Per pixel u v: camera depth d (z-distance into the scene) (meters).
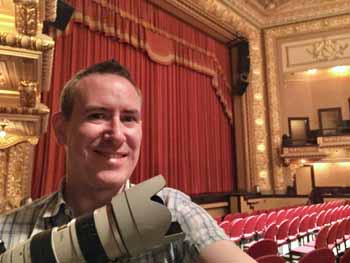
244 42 6.66
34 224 0.53
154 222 0.36
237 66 6.77
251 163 6.69
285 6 7.03
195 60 5.82
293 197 6.56
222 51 6.68
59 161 3.57
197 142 5.77
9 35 1.37
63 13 2.72
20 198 2.04
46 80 1.84
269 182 6.88
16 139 2.00
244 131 6.75
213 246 0.45
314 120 7.68
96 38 4.19
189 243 0.48
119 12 4.45
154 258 0.48
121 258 0.43
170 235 0.38
